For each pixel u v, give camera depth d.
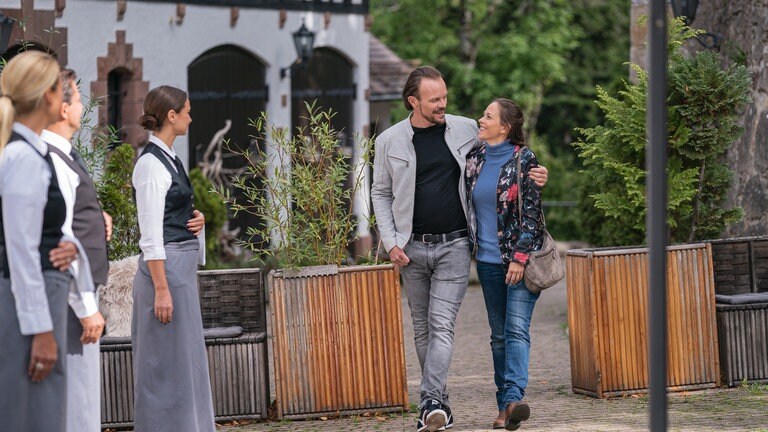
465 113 33.62
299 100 19.25
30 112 5.15
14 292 5.00
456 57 33.47
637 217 9.87
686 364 8.70
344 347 8.31
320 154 8.54
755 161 11.02
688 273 8.70
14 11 13.41
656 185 4.35
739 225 11.16
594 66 36.00
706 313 8.72
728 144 9.33
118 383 8.21
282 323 8.31
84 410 5.94
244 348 8.27
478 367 10.89
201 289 8.45
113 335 8.43
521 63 32.72
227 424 8.28
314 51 19.61
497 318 7.54
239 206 8.61
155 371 6.61
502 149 7.35
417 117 7.43
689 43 12.23
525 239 7.21
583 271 8.62
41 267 5.17
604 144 9.70
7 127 5.07
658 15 4.34
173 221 6.57
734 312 8.75
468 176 7.40
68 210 5.31
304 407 8.31
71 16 14.33
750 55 11.16
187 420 6.64
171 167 6.54
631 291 8.59
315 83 19.70
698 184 9.62
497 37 33.16
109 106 15.42
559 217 30.75
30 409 5.13
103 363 8.20
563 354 11.33
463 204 7.41
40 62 5.16
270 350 11.47
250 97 18.06
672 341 8.67
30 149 5.10
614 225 13.43
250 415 8.30
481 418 7.98
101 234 5.79
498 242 7.34
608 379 8.58
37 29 13.70
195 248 6.69
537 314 14.91
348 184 18.78
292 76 19.08
